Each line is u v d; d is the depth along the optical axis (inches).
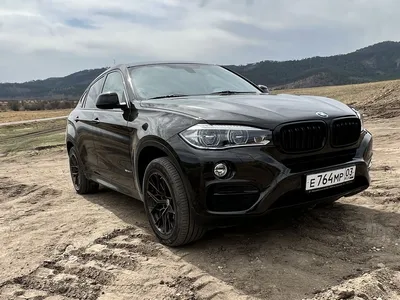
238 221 136.6
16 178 332.2
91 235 175.8
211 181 133.3
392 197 193.9
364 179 158.1
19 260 156.6
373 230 159.0
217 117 139.5
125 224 186.7
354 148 154.5
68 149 262.5
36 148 579.5
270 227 167.8
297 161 139.3
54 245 168.6
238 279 128.2
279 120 136.3
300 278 126.0
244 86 206.4
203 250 150.6
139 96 181.0
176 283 129.0
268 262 138.1
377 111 662.5
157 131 150.5
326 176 141.6
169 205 150.6
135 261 146.5
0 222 207.9
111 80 212.5
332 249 144.9
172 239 150.5
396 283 119.5
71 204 231.3
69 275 140.9
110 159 194.5
